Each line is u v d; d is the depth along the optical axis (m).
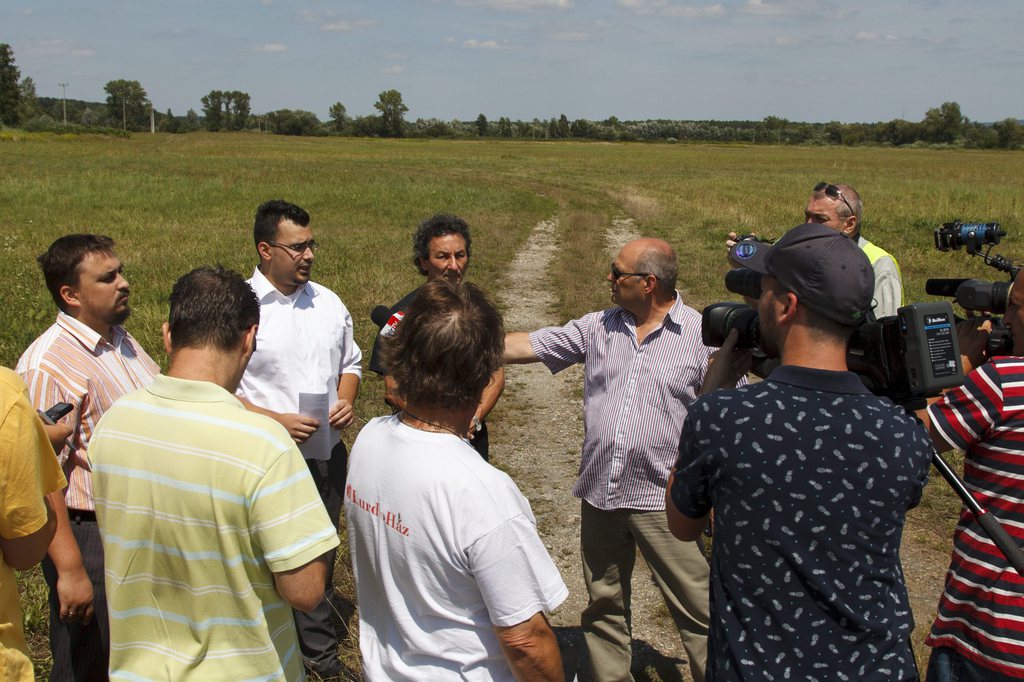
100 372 2.87
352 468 2.05
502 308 11.23
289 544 2.00
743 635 1.82
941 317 1.92
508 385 7.93
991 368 2.23
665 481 3.01
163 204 21.30
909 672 1.83
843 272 1.77
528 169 45.31
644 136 154.12
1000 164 67.06
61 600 2.59
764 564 1.78
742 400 1.83
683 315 3.03
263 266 3.58
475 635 1.93
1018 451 2.20
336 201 22.64
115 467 2.06
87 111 174.00
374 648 2.09
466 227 3.67
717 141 142.75
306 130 146.12
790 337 1.87
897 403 2.01
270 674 2.08
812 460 1.75
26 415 2.13
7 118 119.06
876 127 146.38
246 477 1.98
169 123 175.88
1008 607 2.20
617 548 3.18
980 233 2.85
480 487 1.87
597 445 3.09
